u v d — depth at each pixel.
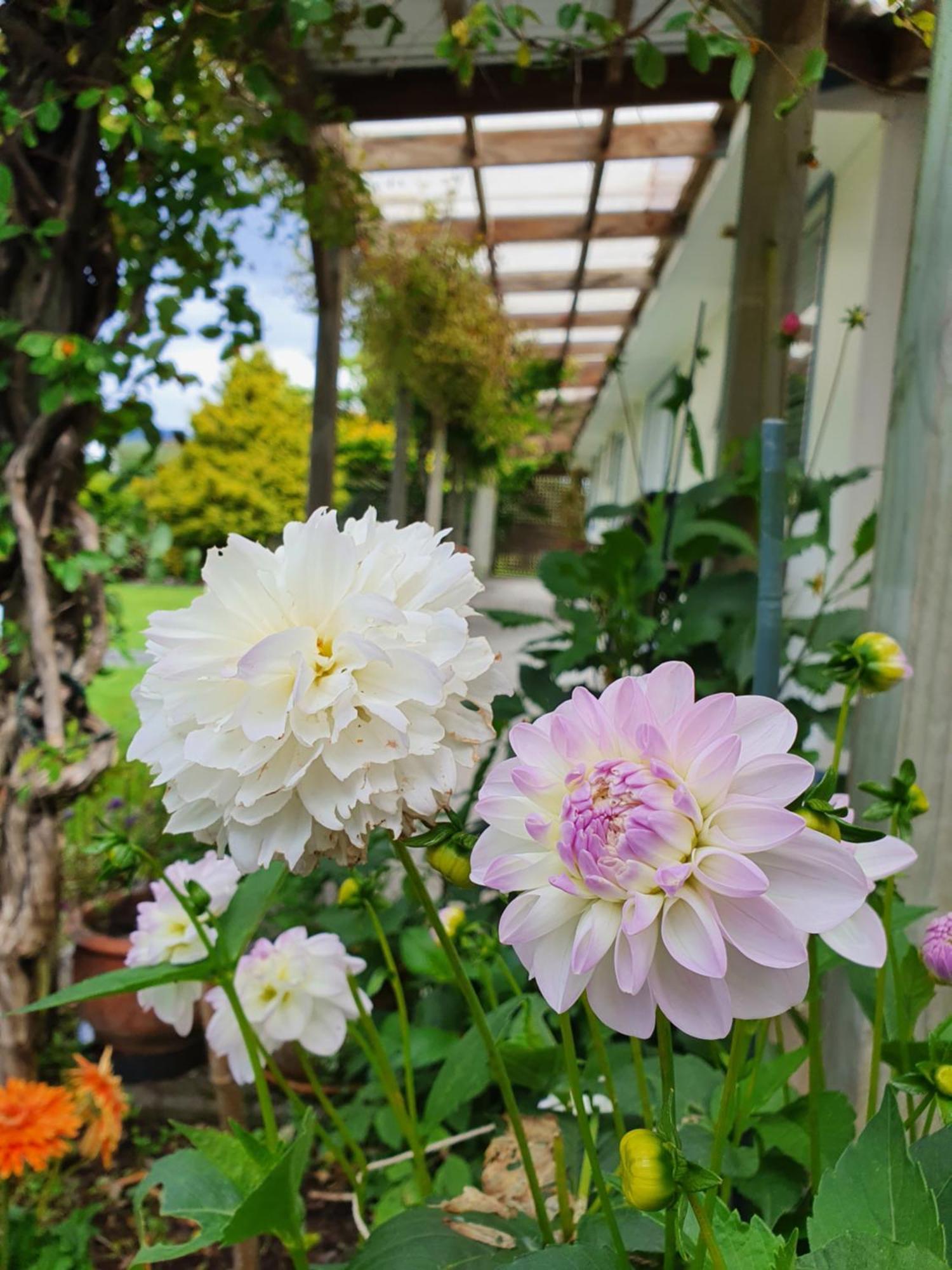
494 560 15.49
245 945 0.87
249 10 1.67
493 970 1.37
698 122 3.63
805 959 0.44
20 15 1.44
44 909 1.63
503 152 3.75
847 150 3.08
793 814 0.44
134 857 0.86
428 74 2.74
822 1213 0.53
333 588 0.66
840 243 3.22
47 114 1.44
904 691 1.10
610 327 6.94
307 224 2.75
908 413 1.11
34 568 1.58
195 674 0.63
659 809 0.45
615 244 5.18
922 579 1.09
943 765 1.08
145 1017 1.76
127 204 1.61
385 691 0.62
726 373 2.15
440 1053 1.28
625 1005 0.47
